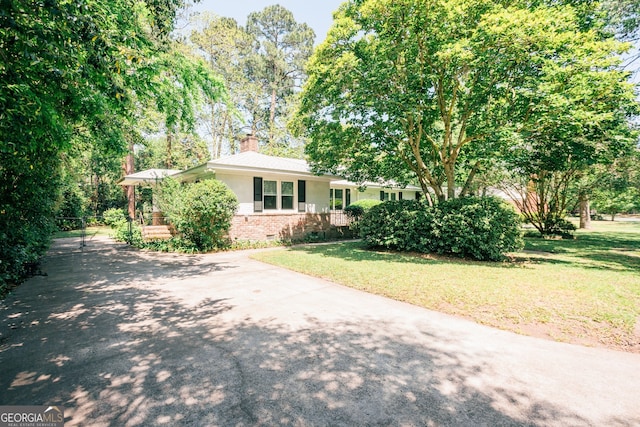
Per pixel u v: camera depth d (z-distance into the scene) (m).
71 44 3.24
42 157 5.67
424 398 2.56
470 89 9.22
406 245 10.40
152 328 4.13
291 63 34.00
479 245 8.53
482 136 9.18
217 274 7.53
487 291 5.39
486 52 7.61
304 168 14.89
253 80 31.52
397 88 9.22
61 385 2.77
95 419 2.30
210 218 11.20
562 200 15.95
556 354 3.38
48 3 2.71
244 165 12.35
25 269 7.25
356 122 10.17
